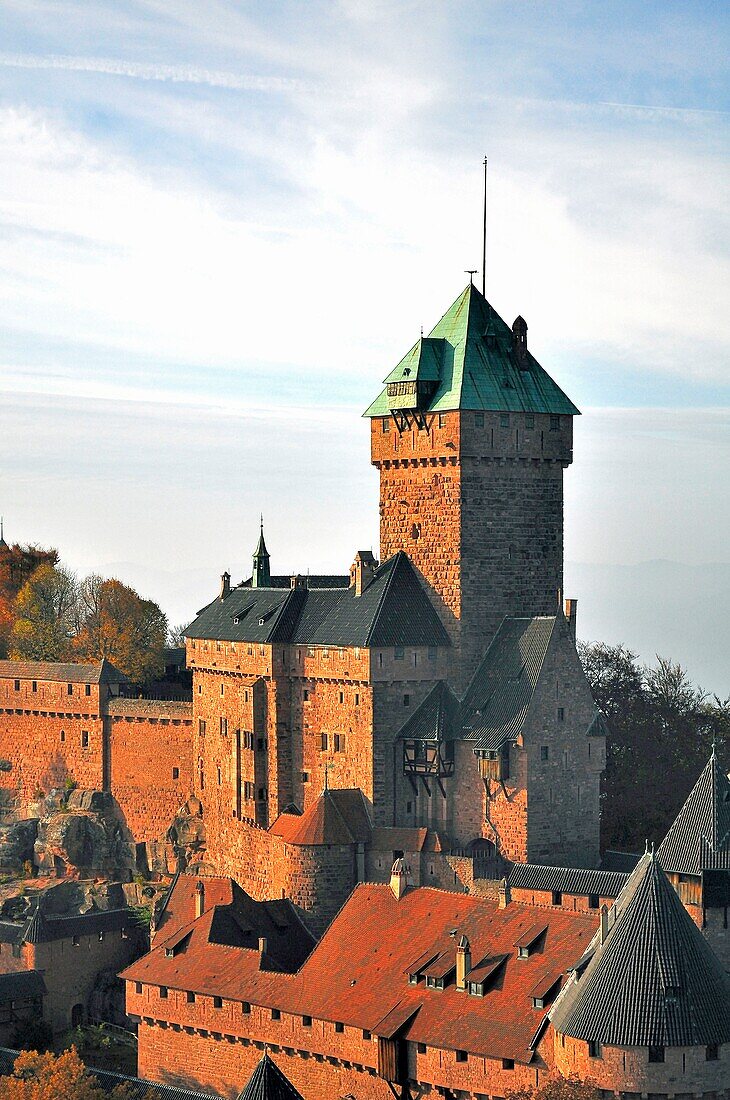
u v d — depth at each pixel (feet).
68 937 637.30
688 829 504.43
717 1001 424.46
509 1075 455.22
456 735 583.17
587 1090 416.26
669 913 432.25
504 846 572.92
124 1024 632.38
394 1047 479.00
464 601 595.06
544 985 462.60
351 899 532.32
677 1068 417.90
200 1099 492.54
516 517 604.49
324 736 606.14
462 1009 474.49
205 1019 537.65
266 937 558.15
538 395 611.06
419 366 604.08
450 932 498.69
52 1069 491.31
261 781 626.23
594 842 585.63
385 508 616.39
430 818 587.68
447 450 595.88
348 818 582.35
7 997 617.62
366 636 584.40
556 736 577.43
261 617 631.15
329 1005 504.02
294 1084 513.86
